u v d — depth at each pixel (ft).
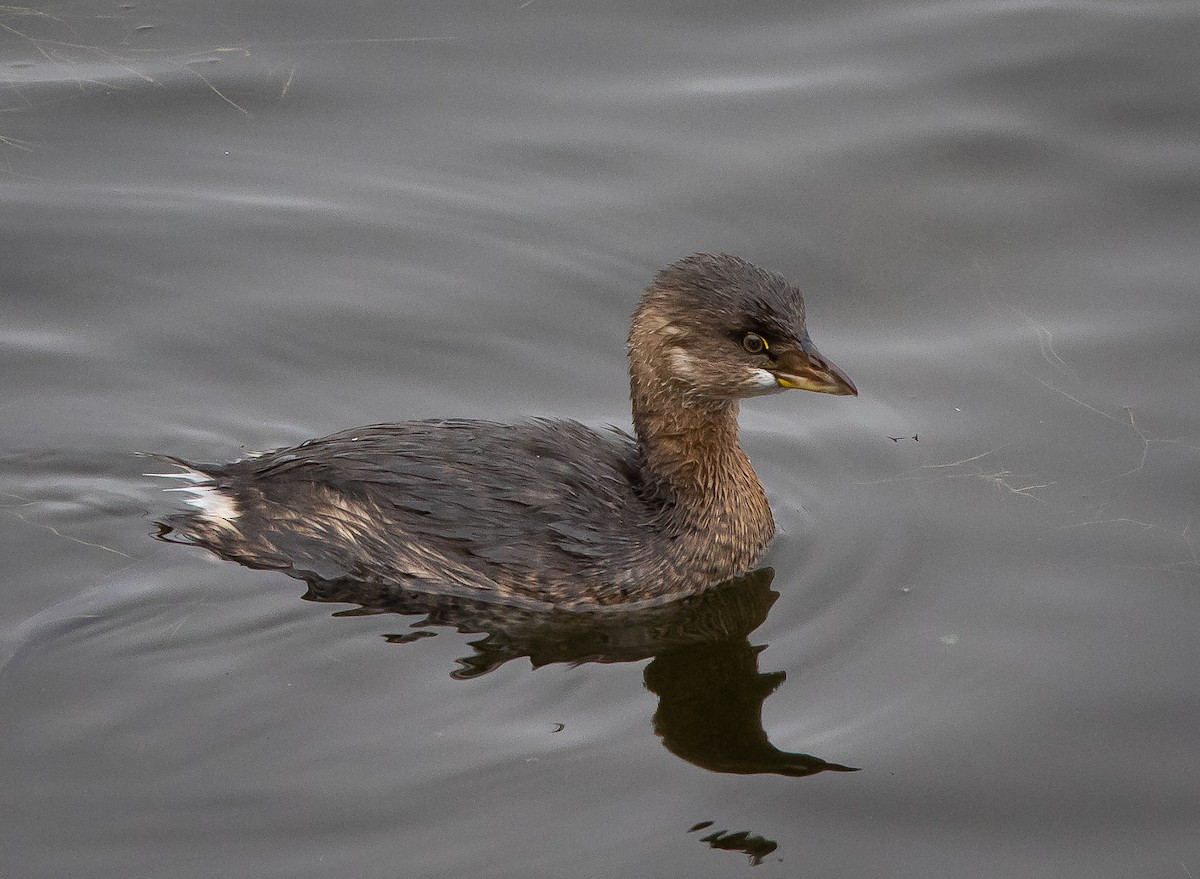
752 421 50.67
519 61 62.64
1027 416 48.83
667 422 43.78
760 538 44.60
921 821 35.24
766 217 56.39
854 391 42.04
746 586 43.78
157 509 45.60
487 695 38.96
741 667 40.27
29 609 41.16
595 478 43.47
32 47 62.75
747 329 42.42
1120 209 55.93
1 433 48.19
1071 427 48.21
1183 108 59.11
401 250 55.83
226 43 63.10
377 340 52.80
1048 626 40.98
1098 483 46.09
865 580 43.16
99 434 48.57
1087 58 61.62
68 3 63.82
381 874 33.47
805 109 60.23
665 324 43.16
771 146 58.90
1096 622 41.06
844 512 46.03
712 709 38.70
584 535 42.29
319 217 56.85
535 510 42.24
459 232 56.39
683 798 35.68
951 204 56.54
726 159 58.49
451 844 34.32
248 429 49.24
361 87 61.57
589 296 54.44
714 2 63.82
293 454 44.21
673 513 43.65
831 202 56.85
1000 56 62.03
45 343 51.88
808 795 35.86
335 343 52.70
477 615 42.27
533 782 36.09
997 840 34.78
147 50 62.80
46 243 55.36
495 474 42.60
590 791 35.88
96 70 61.77
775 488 47.62
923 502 45.96
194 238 55.98
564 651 40.98
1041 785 36.14
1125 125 58.80
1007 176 57.41
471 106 60.80
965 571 43.16
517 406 50.49
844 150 58.54
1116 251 54.49
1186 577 42.42
